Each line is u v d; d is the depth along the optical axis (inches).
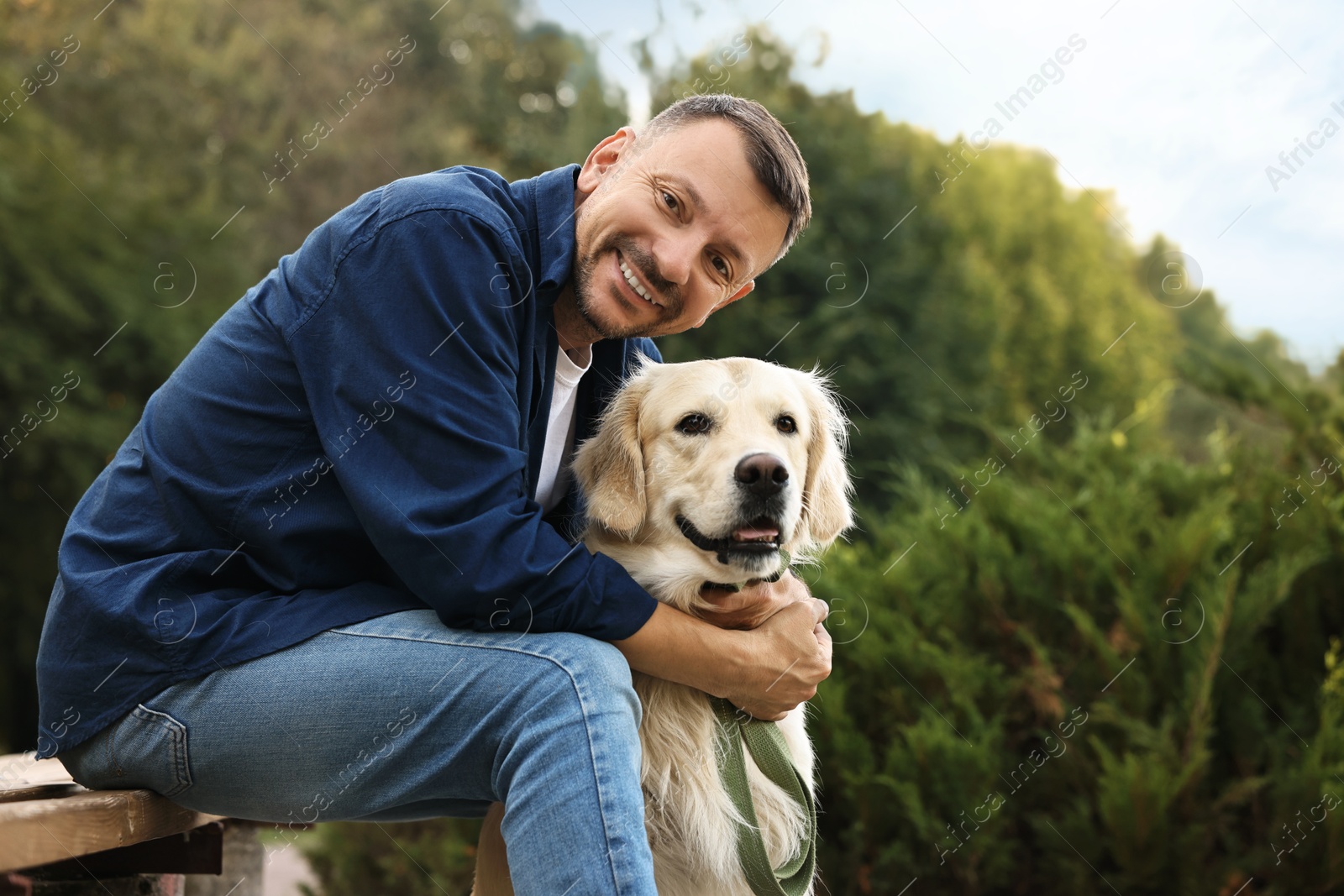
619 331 84.6
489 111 505.0
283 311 74.5
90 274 362.9
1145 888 118.3
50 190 376.2
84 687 68.9
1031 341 533.0
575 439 102.8
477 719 64.7
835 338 398.0
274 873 208.7
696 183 81.1
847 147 437.1
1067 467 158.2
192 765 68.6
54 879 84.8
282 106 465.4
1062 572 134.3
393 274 71.4
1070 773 124.6
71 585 69.7
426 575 66.8
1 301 342.3
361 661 66.9
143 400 382.9
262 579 72.2
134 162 423.8
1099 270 596.1
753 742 87.0
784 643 80.0
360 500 68.1
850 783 123.4
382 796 68.9
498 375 73.6
